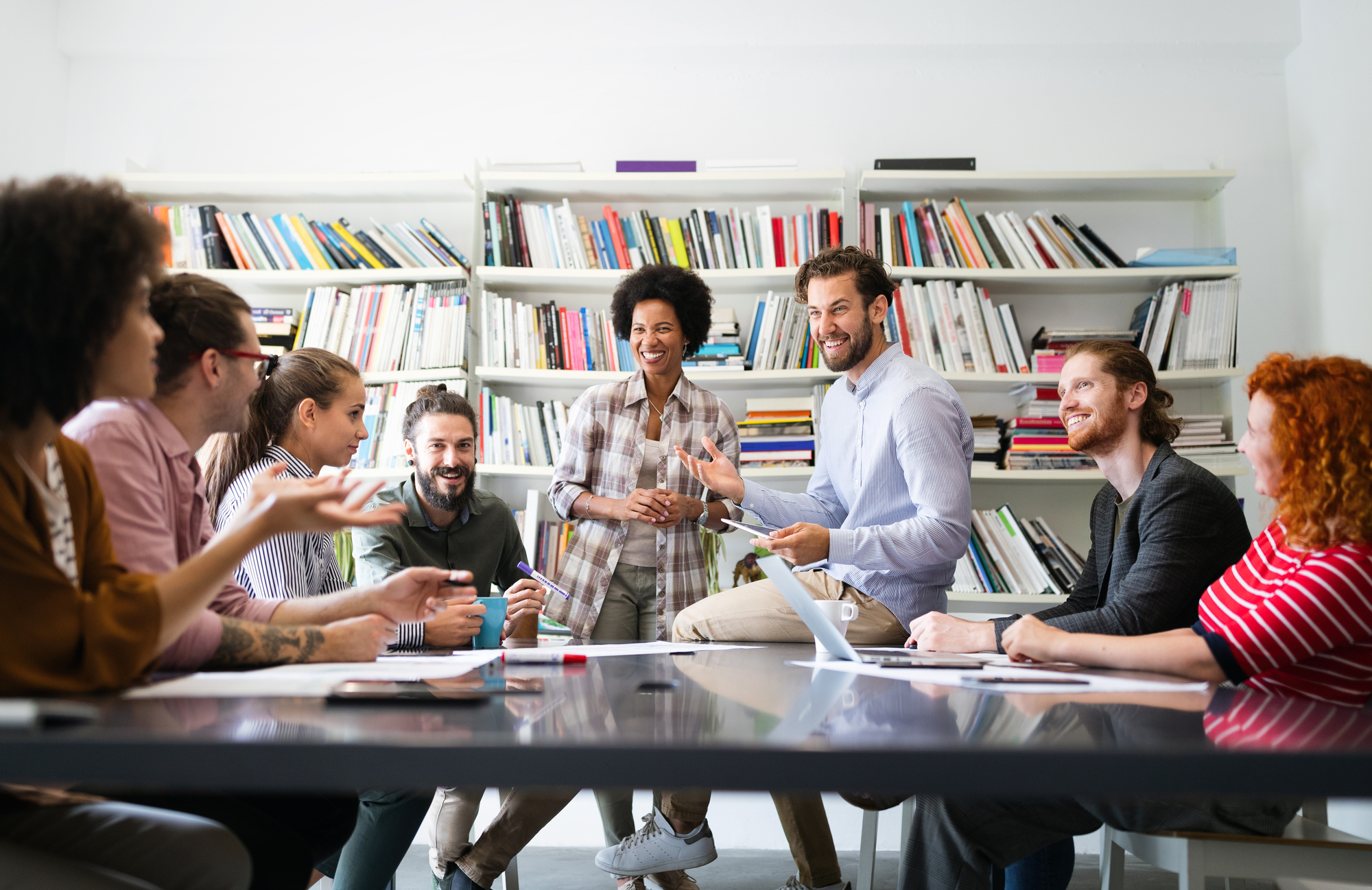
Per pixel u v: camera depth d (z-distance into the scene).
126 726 0.56
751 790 0.51
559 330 3.21
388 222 3.43
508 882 2.11
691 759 0.51
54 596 0.70
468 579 1.30
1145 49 3.39
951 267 3.17
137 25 3.43
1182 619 1.52
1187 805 1.20
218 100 3.50
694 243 3.21
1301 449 1.03
